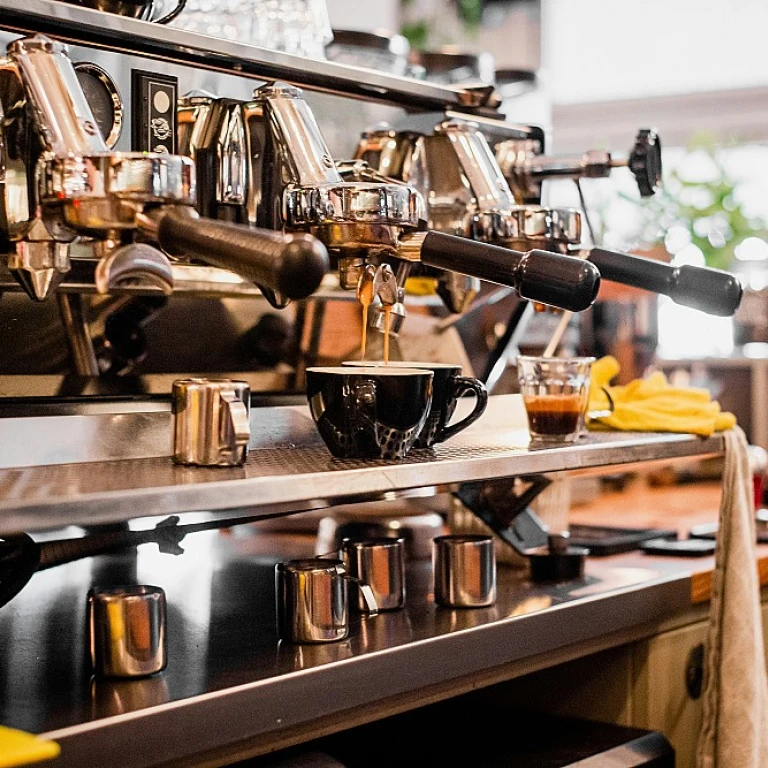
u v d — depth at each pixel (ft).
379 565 3.48
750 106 10.89
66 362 3.43
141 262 2.53
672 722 4.12
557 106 11.67
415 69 5.22
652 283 3.73
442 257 3.11
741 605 3.97
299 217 3.12
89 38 3.12
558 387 3.84
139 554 3.92
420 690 3.16
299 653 2.98
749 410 8.95
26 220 2.83
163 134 3.27
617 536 5.00
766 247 10.07
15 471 2.86
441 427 3.52
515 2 10.61
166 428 3.33
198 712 2.56
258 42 4.23
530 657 3.51
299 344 4.11
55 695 2.63
